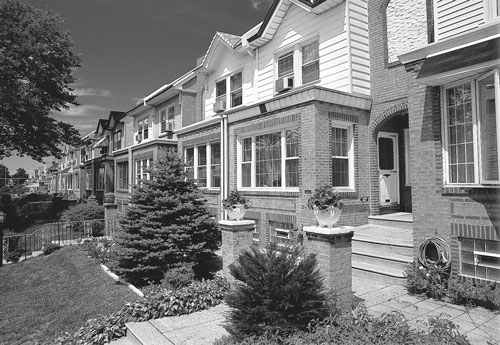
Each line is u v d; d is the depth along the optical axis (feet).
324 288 14.46
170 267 24.97
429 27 27.81
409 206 34.99
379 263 23.03
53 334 18.13
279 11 38.04
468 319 15.55
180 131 50.96
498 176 16.90
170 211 26.03
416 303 17.75
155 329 16.24
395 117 35.73
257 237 34.35
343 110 30.81
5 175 250.98
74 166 160.56
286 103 30.96
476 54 17.08
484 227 17.83
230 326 14.15
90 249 36.60
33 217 84.17
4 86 69.72
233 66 47.06
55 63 82.28
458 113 19.51
